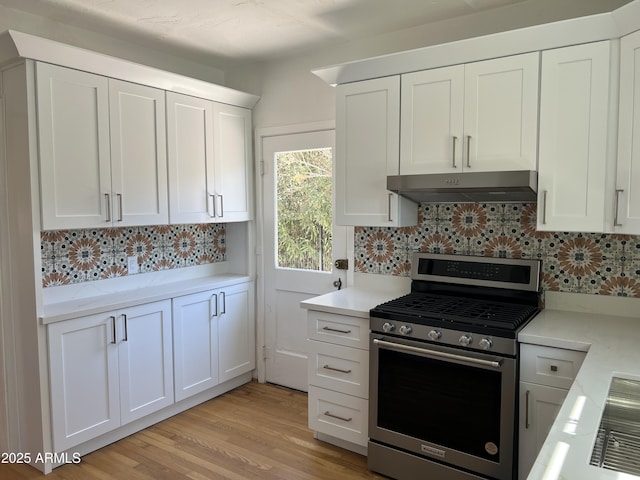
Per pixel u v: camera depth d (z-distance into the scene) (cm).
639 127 195
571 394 143
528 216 260
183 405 324
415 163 259
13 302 251
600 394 142
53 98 244
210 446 277
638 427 149
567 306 251
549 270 255
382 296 289
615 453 132
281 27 289
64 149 250
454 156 246
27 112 234
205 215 333
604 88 206
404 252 303
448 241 286
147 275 332
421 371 231
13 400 257
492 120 235
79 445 263
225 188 349
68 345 252
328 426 271
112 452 269
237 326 361
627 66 198
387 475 245
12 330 253
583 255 246
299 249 354
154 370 298
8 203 249
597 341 196
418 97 256
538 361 204
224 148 347
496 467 213
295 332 360
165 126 304
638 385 157
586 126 212
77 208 257
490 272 265
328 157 334
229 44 320
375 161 273
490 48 231
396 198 266
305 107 341
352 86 278
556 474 100
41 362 242
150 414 301
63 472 249
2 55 236
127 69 276
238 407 331
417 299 269
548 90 220
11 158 245
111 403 273
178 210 314
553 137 220
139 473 249
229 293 353
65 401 251
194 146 324
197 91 322
